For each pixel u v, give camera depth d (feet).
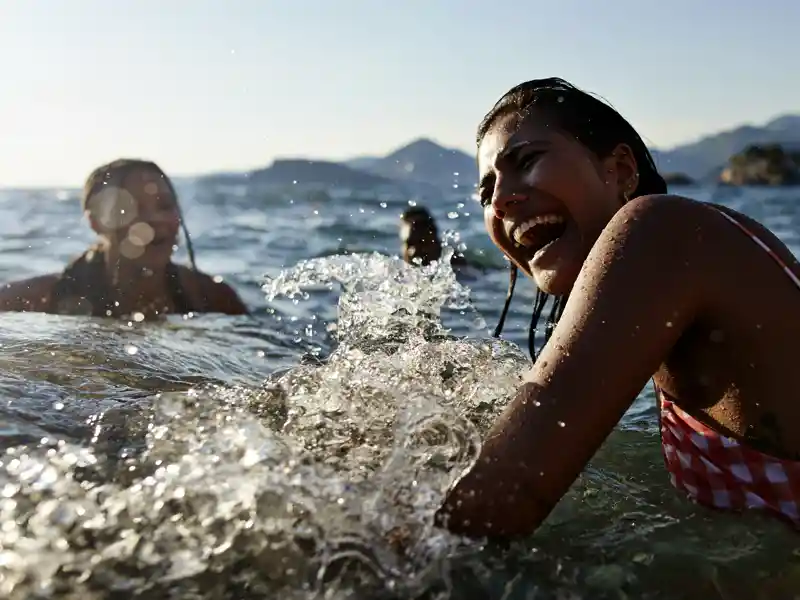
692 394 2.14
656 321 1.88
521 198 2.41
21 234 11.62
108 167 5.51
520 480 1.85
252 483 2.05
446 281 4.14
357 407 2.63
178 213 5.65
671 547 2.02
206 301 5.66
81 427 2.54
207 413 2.58
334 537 1.91
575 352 1.88
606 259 1.95
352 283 4.20
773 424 2.00
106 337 4.09
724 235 1.95
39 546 1.85
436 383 2.86
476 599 1.78
